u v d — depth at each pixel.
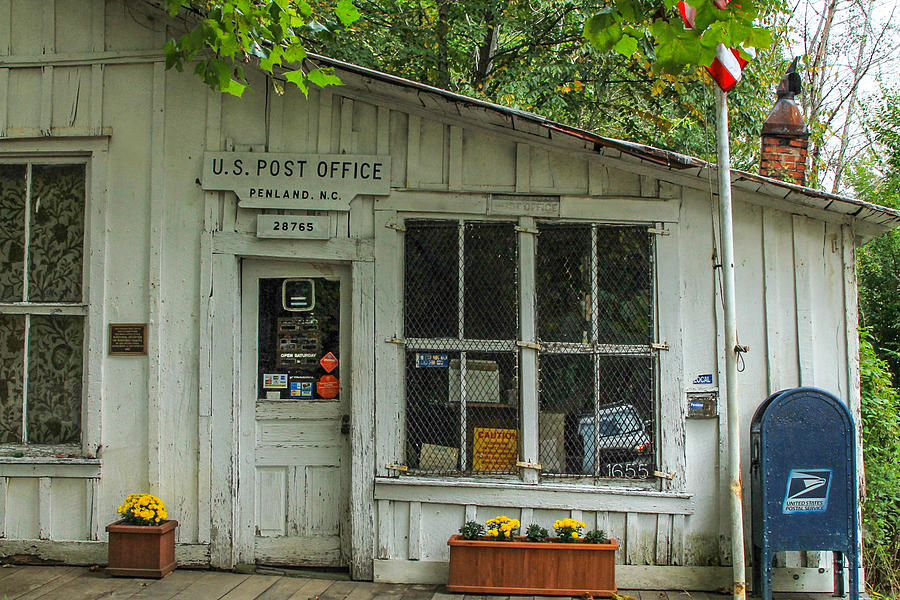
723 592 5.07
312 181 5.42
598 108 10.52
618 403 5.25
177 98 5.53
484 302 5.33
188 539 5.39
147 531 5.16
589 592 4.88
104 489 5.44
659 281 5.24
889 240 10.59
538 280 5.32
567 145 5.21
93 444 5.45
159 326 5.46
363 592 5.00
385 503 5.29
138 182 5.54
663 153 4.90
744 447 5.15
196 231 5.48
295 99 5.47
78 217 5.64
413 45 9.80
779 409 4.84
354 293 5.38
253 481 5.46
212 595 4.85
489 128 5.30
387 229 5.37
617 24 3.99
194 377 5.45
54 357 5.60
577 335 5.29
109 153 5.55
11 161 5.66
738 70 4.59
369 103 5.42
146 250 5.51
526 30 10.15
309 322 5.52
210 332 5.44
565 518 5.20
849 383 5.18
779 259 5.23
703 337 5.22
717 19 3.79
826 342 5.19
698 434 5.20
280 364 5.52
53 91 5.61
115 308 5.51
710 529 5.14
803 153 6.19
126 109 5.56
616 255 5.30
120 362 5.49
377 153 5.40
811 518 4.80
